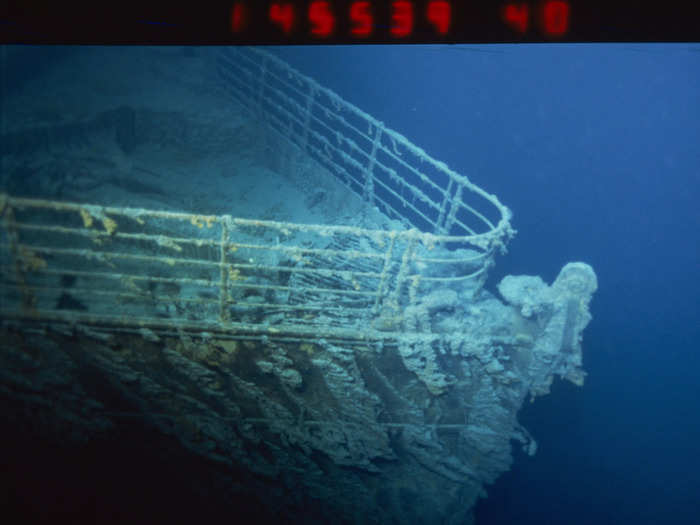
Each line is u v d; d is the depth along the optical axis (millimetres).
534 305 5824
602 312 12688
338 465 6176
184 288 5863
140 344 5238
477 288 6348
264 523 6324
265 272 6215
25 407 5262
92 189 7043
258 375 5566
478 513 8578
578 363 6234
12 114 7156
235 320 5523
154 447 5746
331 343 5551
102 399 5414
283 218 7500
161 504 5941
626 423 10203
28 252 4773
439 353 5910
